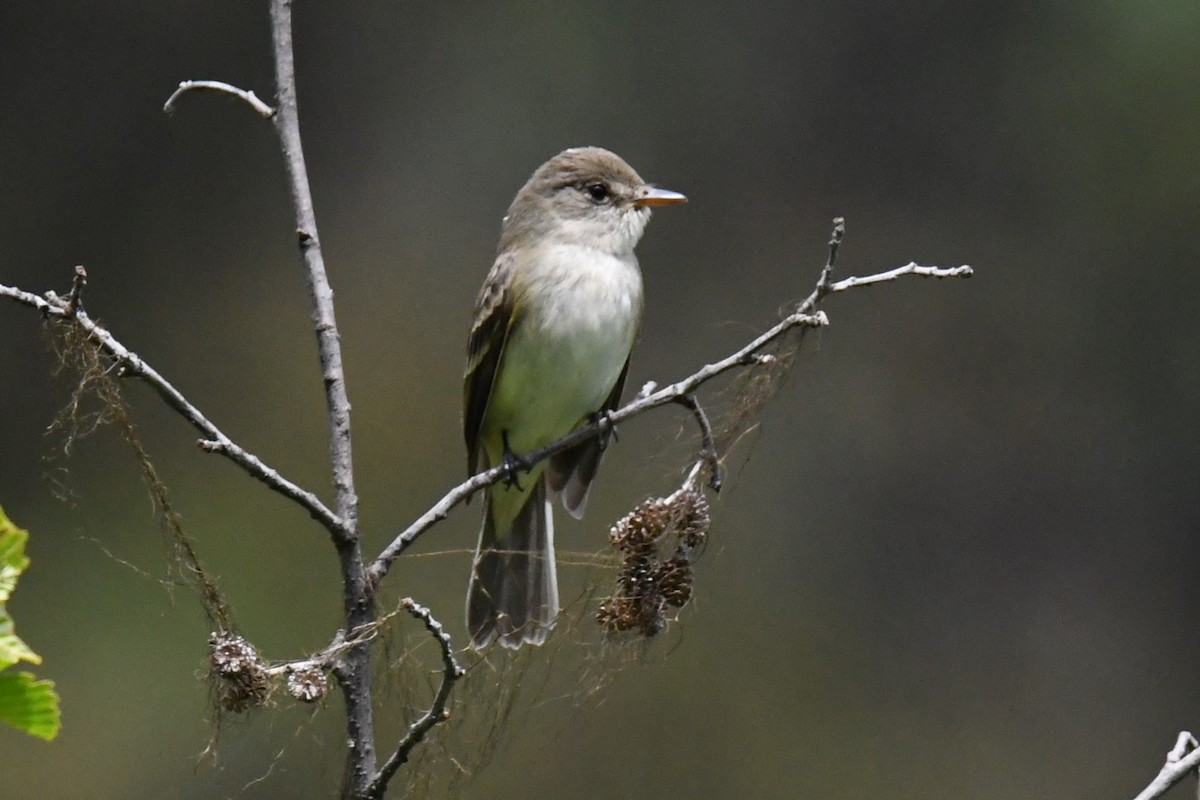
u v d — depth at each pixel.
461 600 13.07
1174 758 5.12
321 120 15.69
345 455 5.05
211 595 5.00
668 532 5.27
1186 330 15.94
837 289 5.25
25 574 13.40
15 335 14.65
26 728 3.31
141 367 4.85
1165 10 16.27
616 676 6.11
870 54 16.42
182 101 15.59
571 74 16.03
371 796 4.75
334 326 5.16
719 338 15.46
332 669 4.88
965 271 5.14
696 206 15.88
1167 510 15.57
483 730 5.38
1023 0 16.48
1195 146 16.16
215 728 4.93
